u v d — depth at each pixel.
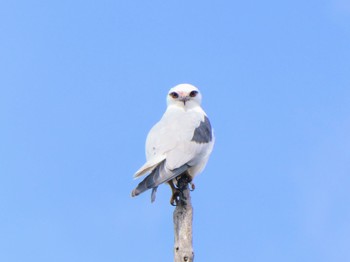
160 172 12.32
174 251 10.27
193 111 14.25
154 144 13.01
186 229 10.26
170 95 14.62
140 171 12.38
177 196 12.91
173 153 12.70
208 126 13.61
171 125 13.35
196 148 12.93
